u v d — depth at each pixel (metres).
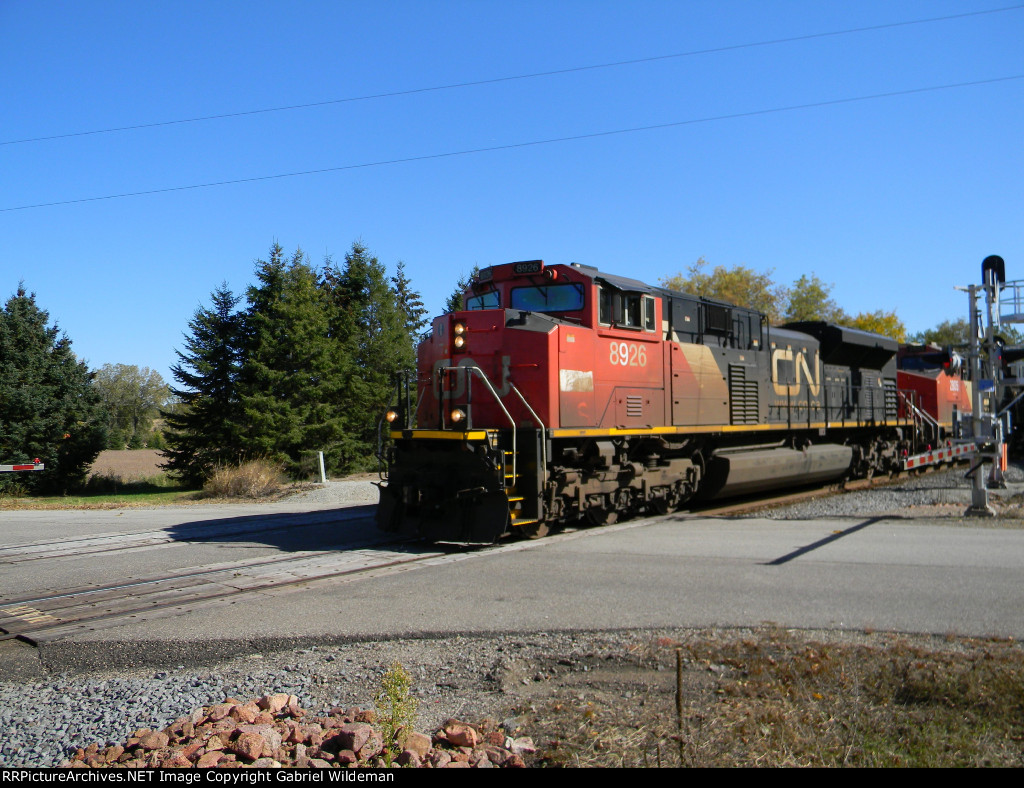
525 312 11.28
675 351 13.23
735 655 5.69
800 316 51.41
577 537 11.24
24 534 14.16
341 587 8.43
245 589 8.41
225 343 28.44
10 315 27.12
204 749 4.18
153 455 54.69
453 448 10.77
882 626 6.32
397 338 36.97
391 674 4.62
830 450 17.94
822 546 9.96
